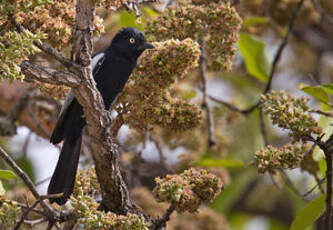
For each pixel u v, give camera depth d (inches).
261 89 721.0
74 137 393.7
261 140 671.1
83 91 319.6
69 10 340.2
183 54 345.7
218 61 395.5
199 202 319.0
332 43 807.1
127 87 381.7
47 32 326.6
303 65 791.1
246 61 577.6
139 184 559.2
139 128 368.8
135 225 312.0
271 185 726.5
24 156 611.8
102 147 337.1
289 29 537.3
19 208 311.3
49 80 308.3
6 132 577.9
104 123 332.2
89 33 310.0
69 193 369.7
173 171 518.0
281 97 342.3
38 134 603.5
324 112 379.9
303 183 604.7
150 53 356.8
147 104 358.0
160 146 541.3
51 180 381.4
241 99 717.3
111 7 321.1
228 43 390.0
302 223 381.7
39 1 294.5
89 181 374.6
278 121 334.3
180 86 544.7
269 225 764.0
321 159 384.5
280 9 674.8
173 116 362.6
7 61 272.8
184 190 313.1
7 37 279.9
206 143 592.4
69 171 385.1
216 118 611.2
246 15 631.8
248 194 741.3
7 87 587.8
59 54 310.8
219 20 382.3
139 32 443.2
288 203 749.9
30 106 555.8
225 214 704.4
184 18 383.6
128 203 358.9
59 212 350.0
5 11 292.5
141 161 513.3
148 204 536.1
